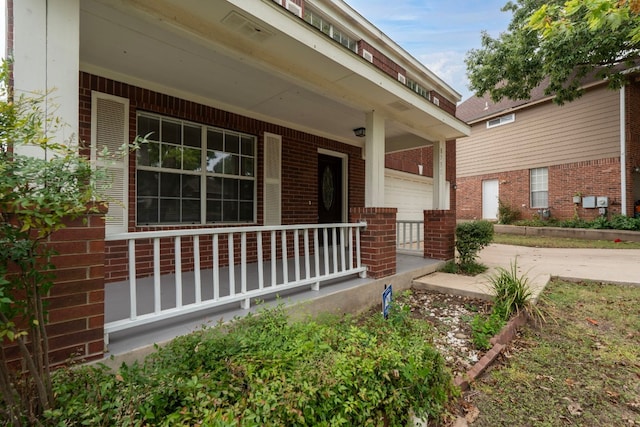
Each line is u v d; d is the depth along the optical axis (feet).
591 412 6.70
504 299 11.75
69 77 6.34
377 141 14.16
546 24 10.98
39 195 4.25
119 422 4.41
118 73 12.05
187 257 14.29
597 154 34.60
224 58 10.79
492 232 18.52
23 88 5.90
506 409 6.84
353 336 7.16
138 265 12.80
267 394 4.89
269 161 17.49
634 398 7.11
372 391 5.55
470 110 50.14
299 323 7.88
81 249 6.06
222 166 15.72
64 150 4.84
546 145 38.88
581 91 27.99
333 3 19.06
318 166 21.13
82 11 8.01
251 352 6.18
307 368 5.59
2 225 4.30
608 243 29.19
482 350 9.23
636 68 30.40
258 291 9.56
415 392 6.11
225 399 5.01
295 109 16.14
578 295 13.89
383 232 13.85
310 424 4.89
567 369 8.34
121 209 12.26
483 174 45.78
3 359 4.22
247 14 8.18
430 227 19.29
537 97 39.70
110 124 11.96
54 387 4.98
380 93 13.04
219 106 15.16
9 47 6.02
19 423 4.40
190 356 5.98
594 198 34.42
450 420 6.49
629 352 9.09
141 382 5.00
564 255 23.81
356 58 11.28
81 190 4.94
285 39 9.29
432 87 26.81
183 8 7.97
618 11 8.95
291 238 18.70
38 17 6.06
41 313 4.69
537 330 10.69
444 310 12.50
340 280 13.12
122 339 7.21
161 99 13.25
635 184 35.27
